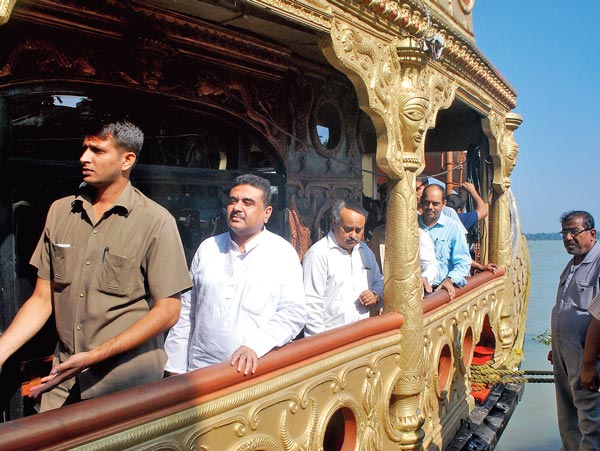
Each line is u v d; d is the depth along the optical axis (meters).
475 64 5.18
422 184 6.77
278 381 2.81
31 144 3.46
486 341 6.69
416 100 3.92
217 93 4.47
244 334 2.94
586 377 4.06
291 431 2.91
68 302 2.33
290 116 5.32
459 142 7.73
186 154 4.46
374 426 3.67
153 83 3.97
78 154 3.71
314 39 4.70
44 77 3.39
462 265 5.34
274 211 5.29
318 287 3.87
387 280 4.04
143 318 2.32
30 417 1.88
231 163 4.83
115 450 2.05
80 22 3.47
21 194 3.40
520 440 6.19
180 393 2.29
